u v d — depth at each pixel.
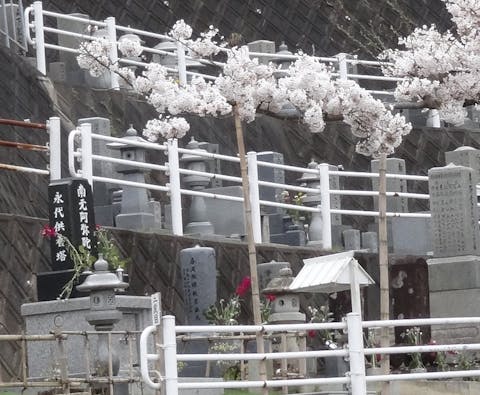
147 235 26.20
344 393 20.58
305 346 22.70
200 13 42.59
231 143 34.59
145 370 16.97
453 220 26.12
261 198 31.27
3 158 27.61
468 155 32.19
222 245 27.36
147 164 27.50
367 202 36.66
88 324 20.50
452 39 22.70
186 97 21.02
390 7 46.59
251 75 20.98
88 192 22.53
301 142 36.66
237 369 22.38
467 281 25.70
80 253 21.75
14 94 30.44
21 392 18.81
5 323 23.11
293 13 44.53
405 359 24.17
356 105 20.97
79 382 18.52
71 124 31.36
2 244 23.97
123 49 23.52
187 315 24.47
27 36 33.50
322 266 20.12
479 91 22.19
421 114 41.19
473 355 24.30
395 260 27.23
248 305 26.53
